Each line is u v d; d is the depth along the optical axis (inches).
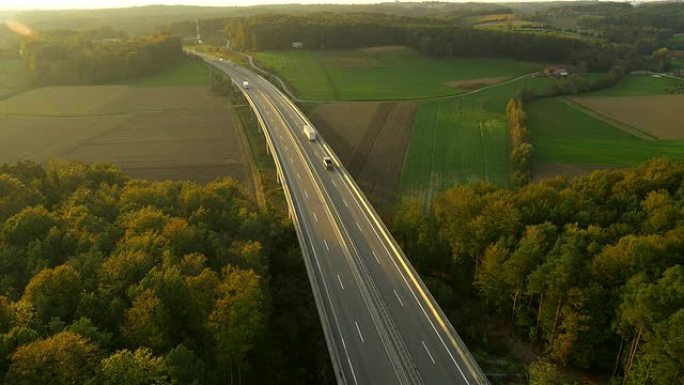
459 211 3415.4
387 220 4128.9
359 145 5915.4
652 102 7834.6
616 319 2482.8
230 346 2260.1
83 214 3016.7
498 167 5403.5
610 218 3181.6
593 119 7032.5
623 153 5644.7
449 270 3548.2
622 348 2568.9
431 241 3489.2
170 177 5132.9
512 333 3034.0
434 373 2305.6
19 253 2605.8
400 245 3718.0
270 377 2600.9
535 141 6067.9
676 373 2060.8
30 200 3262.8
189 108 7500.0
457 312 3198.8
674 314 2070.6
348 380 2251.5
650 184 3449.8
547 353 2822.3
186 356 2016.5
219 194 3818.9
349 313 2711.6
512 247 3034.0
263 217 3661.4
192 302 2321.6
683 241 2623.0
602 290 2566.4
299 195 4190.5
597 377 2655.0
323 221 3754.9
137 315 2143.2
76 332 1921.8
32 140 6131.9
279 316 3004.4
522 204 3400.6
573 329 2551.7
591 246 2758.4
